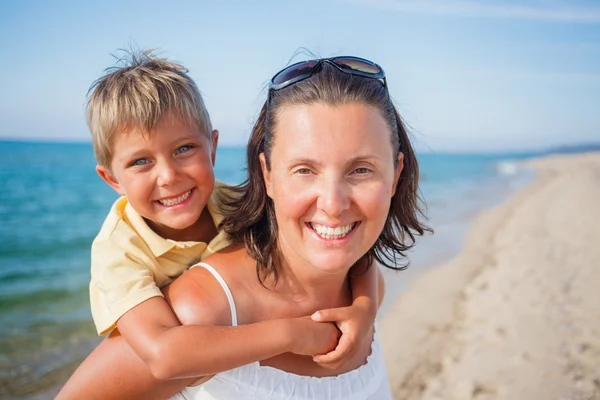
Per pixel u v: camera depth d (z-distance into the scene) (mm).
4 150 58531
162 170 2357
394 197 2178
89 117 2533
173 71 2588
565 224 15336
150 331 1741
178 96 2436
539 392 5195
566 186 29422
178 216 2373
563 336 6539
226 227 2010
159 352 1677
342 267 1745
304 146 1660
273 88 1781
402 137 2107
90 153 54875
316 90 1672
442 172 47094
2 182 31125
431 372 5719
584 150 131250
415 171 2191
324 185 1666
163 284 2209
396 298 8312
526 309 7594
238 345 1710
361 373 2062
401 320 7309
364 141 1673
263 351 1737
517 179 38344
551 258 10828
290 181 1705
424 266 10414
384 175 1742
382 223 1779
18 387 6258
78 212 22344
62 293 10750
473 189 29781
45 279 12016
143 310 1818
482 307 7777
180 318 1789
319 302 2041
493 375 5586
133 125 2342
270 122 1788
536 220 16453
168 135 2385
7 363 6918
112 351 1805
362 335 1973
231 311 1817
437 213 18906
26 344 7621
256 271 1906
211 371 1686
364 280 2227
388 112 1783
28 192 27547
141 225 2273
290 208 1710
